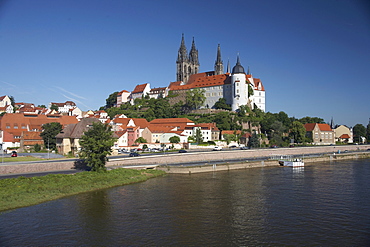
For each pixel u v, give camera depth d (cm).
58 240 4612
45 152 14138
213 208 6181
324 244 4509
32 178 7538
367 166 12731
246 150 14638
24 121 18100
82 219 5478
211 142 17700
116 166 10188
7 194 6450
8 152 14362
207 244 4503
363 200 6825
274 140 19750
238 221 5428
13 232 4888
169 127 18638
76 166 9462
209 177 9644
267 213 5878
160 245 4466
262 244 4503
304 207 6275
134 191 7556
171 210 6028
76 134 11969
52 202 6488
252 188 8000
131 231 4962
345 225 5253
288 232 4950
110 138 9219
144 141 16675
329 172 10919
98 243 4522
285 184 8562
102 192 7419
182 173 10369
